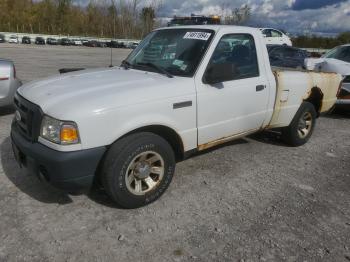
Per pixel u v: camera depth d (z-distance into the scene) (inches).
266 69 185.5
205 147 164.7
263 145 224.2
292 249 121.1
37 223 129.5
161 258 114.0
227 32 163.8
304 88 209.2
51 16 2952.8
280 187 166.4
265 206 148.1
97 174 135.3
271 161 198.4
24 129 135.6
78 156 121.2
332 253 120.0
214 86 157.3
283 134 219.5
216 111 160.1
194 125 153.3
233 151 211.0
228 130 169.9
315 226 135.1
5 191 150.8
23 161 136.3
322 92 225.5
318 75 221.1
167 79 148.6
